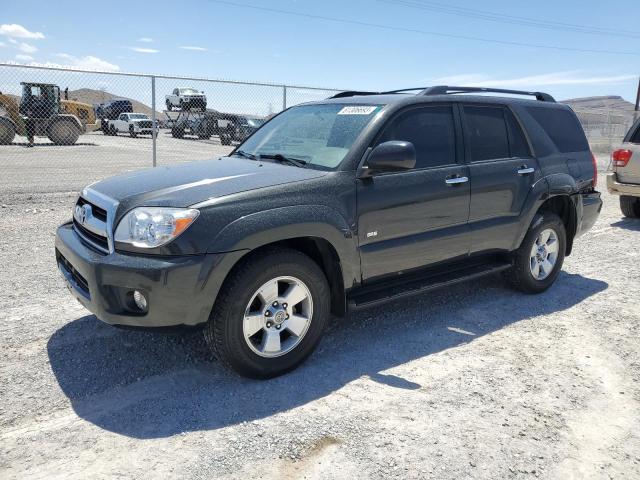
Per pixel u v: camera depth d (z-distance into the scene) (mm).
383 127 3955
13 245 6488
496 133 4805
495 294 5332
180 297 3062
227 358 3295
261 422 2996
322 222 3486
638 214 9586
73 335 4027
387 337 4230
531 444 2879
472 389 3441
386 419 3061
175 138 16750
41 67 9336
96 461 2627
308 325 3576
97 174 13547
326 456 2715
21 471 2535
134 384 3369
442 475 2598
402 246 4020
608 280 5922
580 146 5703
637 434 3012
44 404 3109
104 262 3119
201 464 2625
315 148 4047
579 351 4066
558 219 5320
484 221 4637
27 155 16984
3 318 4289
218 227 3129
